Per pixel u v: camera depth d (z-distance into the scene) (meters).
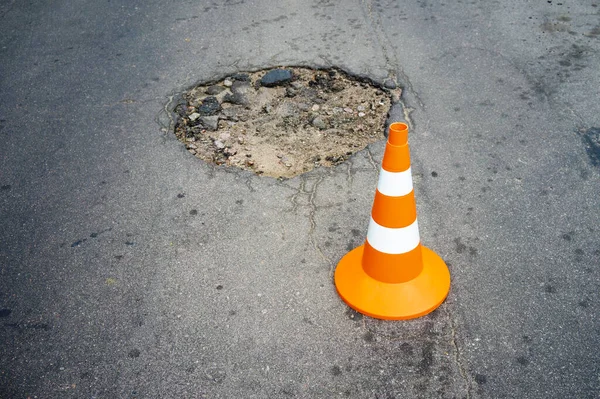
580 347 2.52
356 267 2.89
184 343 2.63
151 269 3.05
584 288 2.82
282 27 5.71
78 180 3.77
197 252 3.15
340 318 2.72
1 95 4.76
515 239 3.14
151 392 2.43
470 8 5.92
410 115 4.29
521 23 5.55
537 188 3.52
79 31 5.80
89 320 2.77
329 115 4.37
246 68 5.00
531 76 4.69
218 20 5.92
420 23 5.65
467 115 4.25
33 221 3.44
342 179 3.66
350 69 4.89
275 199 3.52
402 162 2.50
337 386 2.42
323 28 5.64
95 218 3.44
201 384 2.45
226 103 4.58
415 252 2.72
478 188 3.54
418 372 2.46
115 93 4.72
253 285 2.93
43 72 5.08
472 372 2.44
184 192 3.62
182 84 4.81
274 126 4.27
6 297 2.92
